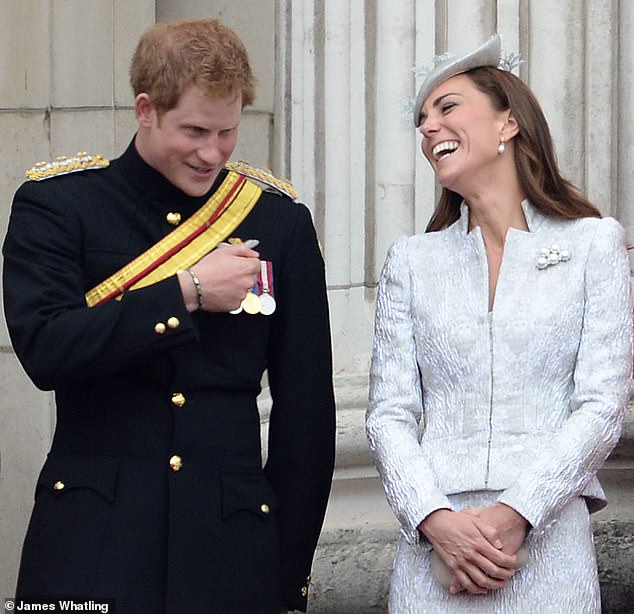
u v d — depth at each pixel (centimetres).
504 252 1305
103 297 1238
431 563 1258
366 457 1728
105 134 1928
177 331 1202
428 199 1806
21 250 1244
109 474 1221
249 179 1324
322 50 1862
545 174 1333
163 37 1218
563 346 1277
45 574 1212
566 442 1241
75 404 1248
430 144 1338
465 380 1284
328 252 1836
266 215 1302
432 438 1291
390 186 1814
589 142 1797
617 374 1266
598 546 1673
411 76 1814
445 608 1255
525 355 1273
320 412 1305
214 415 1245
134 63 1236
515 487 1230
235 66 1215
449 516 1235
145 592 1203
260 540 1247
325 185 1850
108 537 1208
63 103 1941
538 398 1270
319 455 1304
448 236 1338
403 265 1338
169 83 1206
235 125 1234
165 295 1206
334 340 1819
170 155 1231
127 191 1271
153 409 1236
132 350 1198
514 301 1288
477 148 1318
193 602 1209
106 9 1933
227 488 1235
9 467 1930
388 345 1327
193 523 1216
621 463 1695
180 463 1225
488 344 1280
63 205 1254
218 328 1257
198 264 1225
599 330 1273
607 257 1288
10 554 1927
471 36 1798
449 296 1309
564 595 1245
